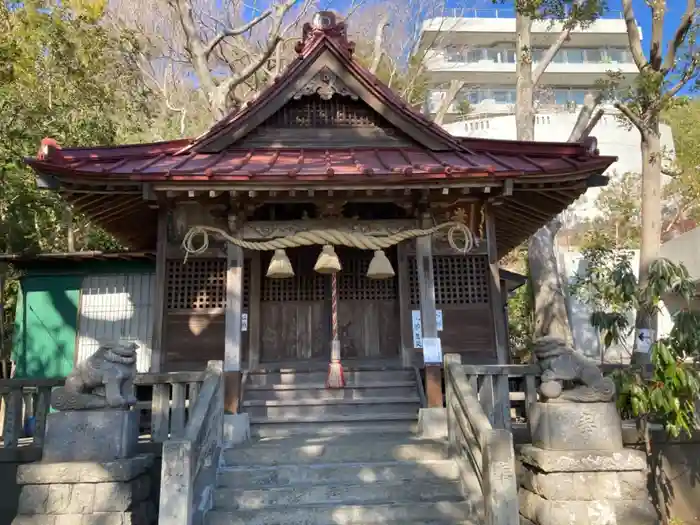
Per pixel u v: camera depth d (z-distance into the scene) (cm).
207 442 546
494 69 3394
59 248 1455
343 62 860
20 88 910
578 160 779
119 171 689
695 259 1439
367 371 841
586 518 516
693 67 823
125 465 513
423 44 2820
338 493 551
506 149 848
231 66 1731
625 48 3584
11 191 988
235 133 842
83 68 959
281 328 918
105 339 1077
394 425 746
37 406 659
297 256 947
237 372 703
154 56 1920
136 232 1024
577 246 2044
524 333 1747
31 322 1089
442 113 2077
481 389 660
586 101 1302
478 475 523
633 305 660
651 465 643
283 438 693
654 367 592
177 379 625
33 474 507
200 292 840
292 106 905
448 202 759
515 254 2239
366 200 748
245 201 733
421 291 754
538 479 550
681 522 630
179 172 666
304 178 673
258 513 516
